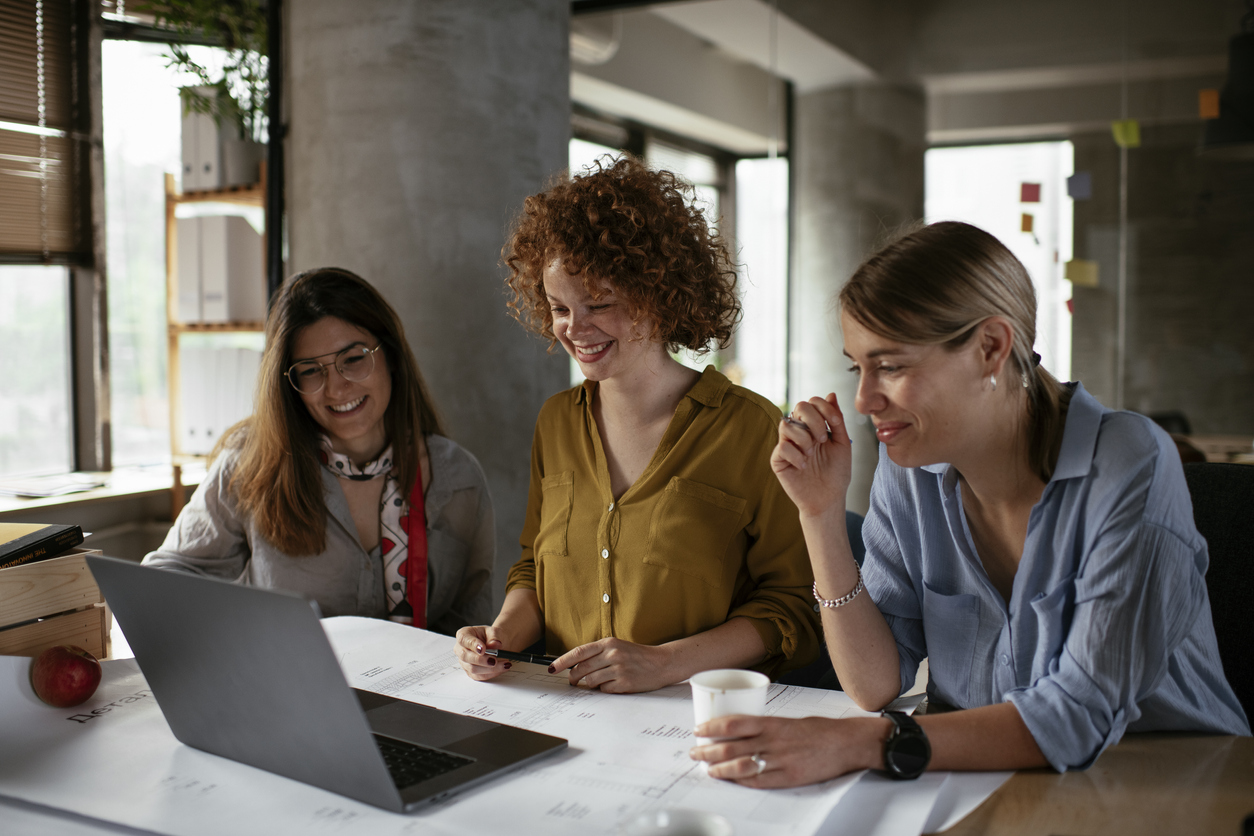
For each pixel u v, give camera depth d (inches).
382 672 52.5
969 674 47.9
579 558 59.8
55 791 37.9
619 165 58.2
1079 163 136.8
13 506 117.8
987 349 41.5
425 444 75.3
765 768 37.6
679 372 60.8
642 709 46.7
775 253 158.4
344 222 110.5
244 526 71.5
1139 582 39.8
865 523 52.5
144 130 154.4
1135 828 34.1
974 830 34.4
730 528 57.2
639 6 156.8
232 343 155.5
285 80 117.4
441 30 108.6
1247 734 45.5
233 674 37.4
